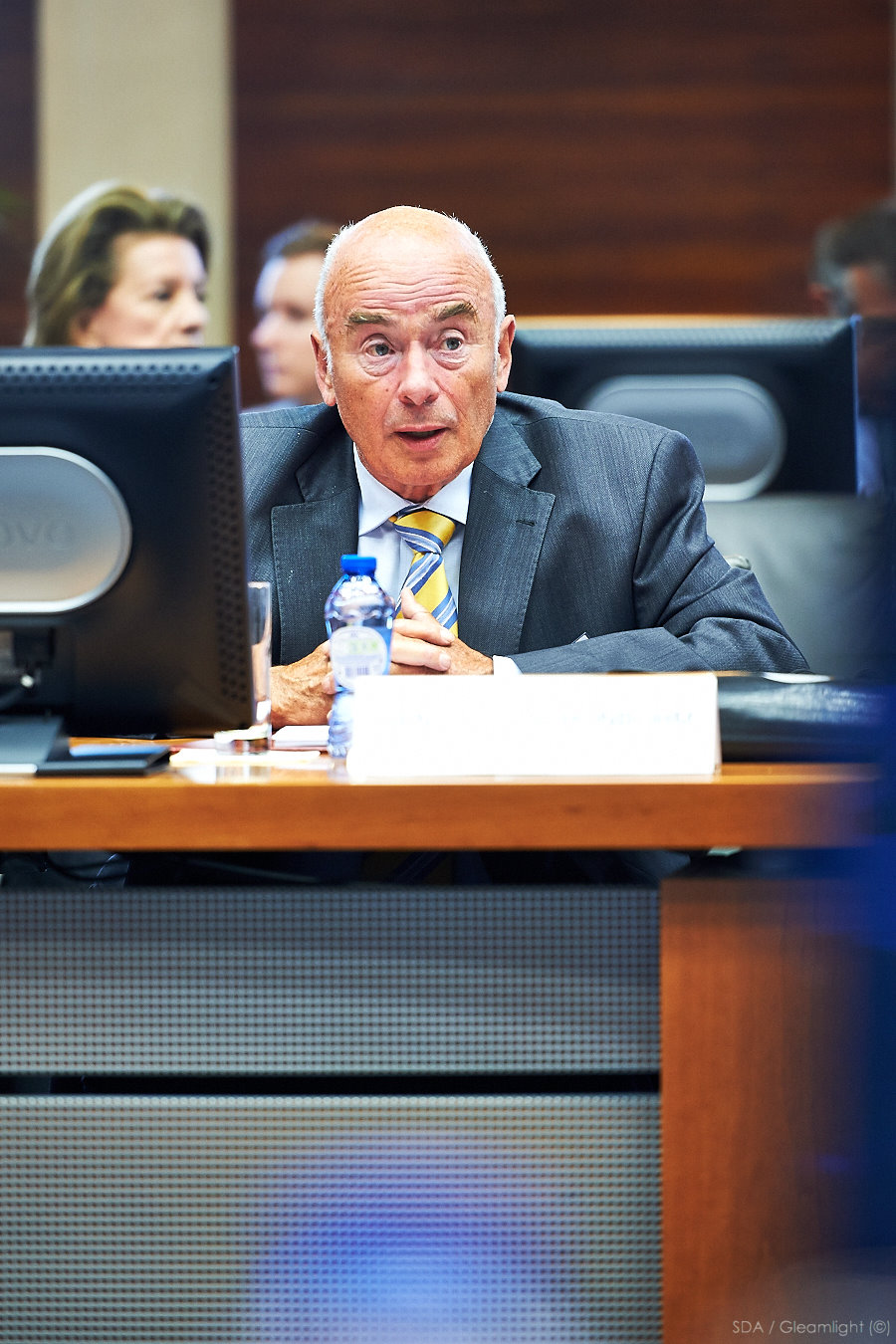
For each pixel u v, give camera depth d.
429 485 6.96
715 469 7.55
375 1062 4.49
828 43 21.02
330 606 6.13
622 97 21.16
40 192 21.28
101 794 4.27
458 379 6.75
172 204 11.68
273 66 21.22
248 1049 4.49
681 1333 4.39
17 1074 4.54
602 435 7.24
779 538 7.45
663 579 6.98
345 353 6.81
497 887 4.48
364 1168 4.48
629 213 21.30
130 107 21.20
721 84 21.11
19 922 4.50
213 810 4.26
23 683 5.03
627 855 5.43
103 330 11.59
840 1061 4.36
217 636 5.00
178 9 21.08
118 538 4.90
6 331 21.28
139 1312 4.49
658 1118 4.48
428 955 4.48
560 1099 4.48
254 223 21.39
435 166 21.30
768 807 4.23
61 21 21.06
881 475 5.27
